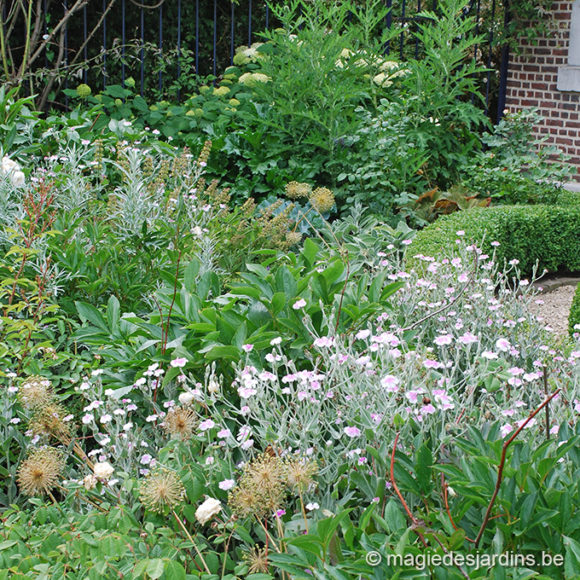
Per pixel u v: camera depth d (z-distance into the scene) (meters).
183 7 10.64
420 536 1.84
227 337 2.92
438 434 2.38
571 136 10.45
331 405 2.63
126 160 4.50
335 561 1.87
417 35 8.49
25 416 2.79
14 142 5.39
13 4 8.51
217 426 2.47
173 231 4.14
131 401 2.83
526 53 10.70
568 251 7.14
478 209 6.74
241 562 2.05
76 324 3.35
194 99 8.15
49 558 1.96
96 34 10.24
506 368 2.57
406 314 3.45
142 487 2.13
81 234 3.96
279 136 7.46
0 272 3.52
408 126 7.93
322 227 6.11
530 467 1.90
